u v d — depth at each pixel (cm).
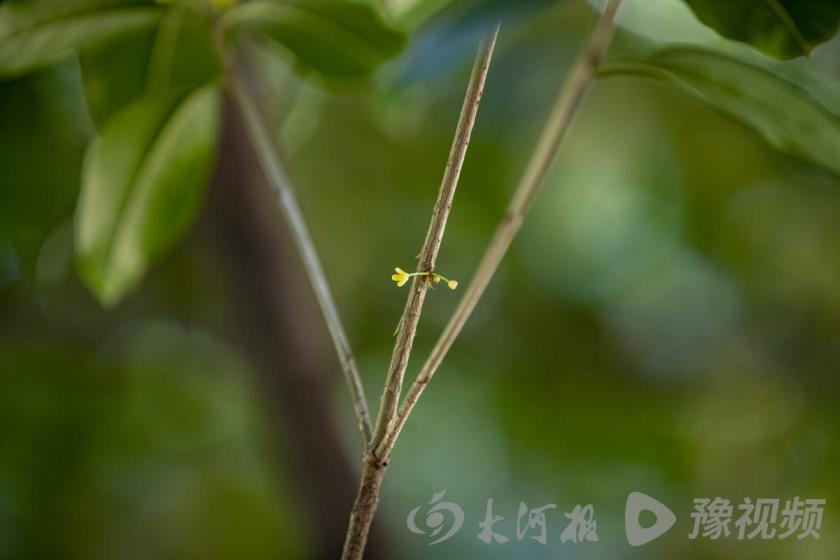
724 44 119
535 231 180
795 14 91
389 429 81
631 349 181
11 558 177
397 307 180
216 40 97
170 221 105
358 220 181
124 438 187
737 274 180
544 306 182
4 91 111
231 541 201
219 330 182
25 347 174
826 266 173
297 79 142
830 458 171
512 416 178
